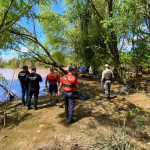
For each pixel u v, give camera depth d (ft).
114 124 12.12
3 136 10.59
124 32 21.67
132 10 20.39
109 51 31.17
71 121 12.56
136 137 9.85
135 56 22.52
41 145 9.28
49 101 19.34
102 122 12.63
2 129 11.77
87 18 29.91
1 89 28.73
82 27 31.22
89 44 34.88
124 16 21.03
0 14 15.58
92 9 30.09
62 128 11.62
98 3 34.24
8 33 16.52
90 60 37.19
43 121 13.17
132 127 11.41
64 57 39.91
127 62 24.31
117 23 22.03
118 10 23.22
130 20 21.09
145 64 21.09
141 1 20.68
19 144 9.48
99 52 33.53
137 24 21.20
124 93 24.21
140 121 10.86
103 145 8.16
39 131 11.22
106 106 17.25
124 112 14.97
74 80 12.60
